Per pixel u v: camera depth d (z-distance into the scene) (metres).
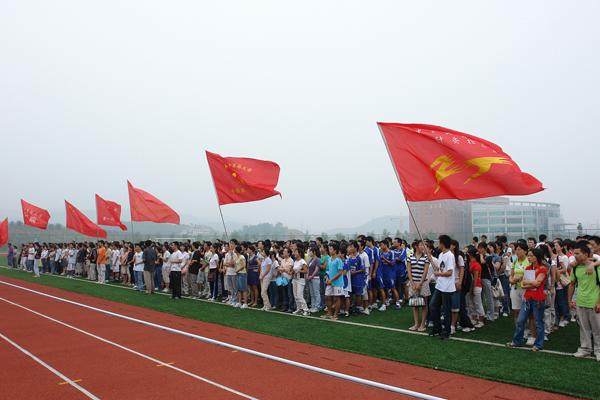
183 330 11.05
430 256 9.77
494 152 9.12
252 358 8.47
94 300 16.66
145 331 11.03
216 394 6.52
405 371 7.43
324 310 13.67
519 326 8.63
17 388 6.88
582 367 7.21
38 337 10.38
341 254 12.45
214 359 8.42
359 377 7.16
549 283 9.69
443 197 9.27
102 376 7.43
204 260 17.00
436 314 9.75
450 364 7.66
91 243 26.69
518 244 9.50
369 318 12.19
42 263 30.80
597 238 8.76
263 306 14.77
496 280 12.20
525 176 8.78
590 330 7.88
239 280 14.48
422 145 9.55
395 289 13.77
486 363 7.64
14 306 15.24
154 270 18.94
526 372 7.07
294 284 13.22
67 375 7.50
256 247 15.10
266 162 15.33
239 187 15.40
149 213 20.14
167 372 7.62
